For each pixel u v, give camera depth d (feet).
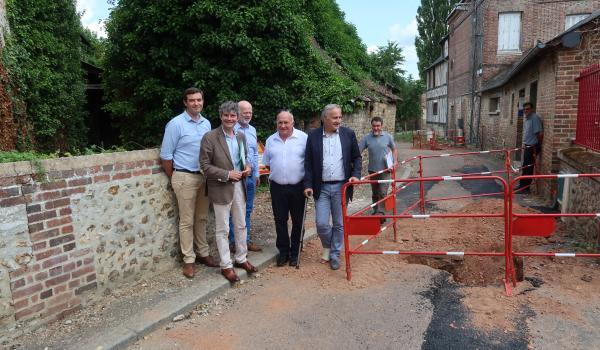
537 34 61.87
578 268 16.17
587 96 22.29
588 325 12.23
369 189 33.94
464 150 71.05
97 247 13.48
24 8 39.17
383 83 77.61
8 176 11.00
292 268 17.26
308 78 35.40
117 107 35.04
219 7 30.94
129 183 14.40
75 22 46.24
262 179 33.78
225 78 32.32
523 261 17.10
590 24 25.58
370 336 12.12
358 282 15.62
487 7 63.21
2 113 33.78
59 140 42.65
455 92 86.99
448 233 21.26
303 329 12.59
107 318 12.72
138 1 32.73
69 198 12.53
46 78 39.50
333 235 16.98
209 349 11.65
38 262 11.85
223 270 15.66
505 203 14.30
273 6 31.83
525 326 12.32
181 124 15.12
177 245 16.53
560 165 25.94
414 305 13.83
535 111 36.06
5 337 11.24
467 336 11.96
